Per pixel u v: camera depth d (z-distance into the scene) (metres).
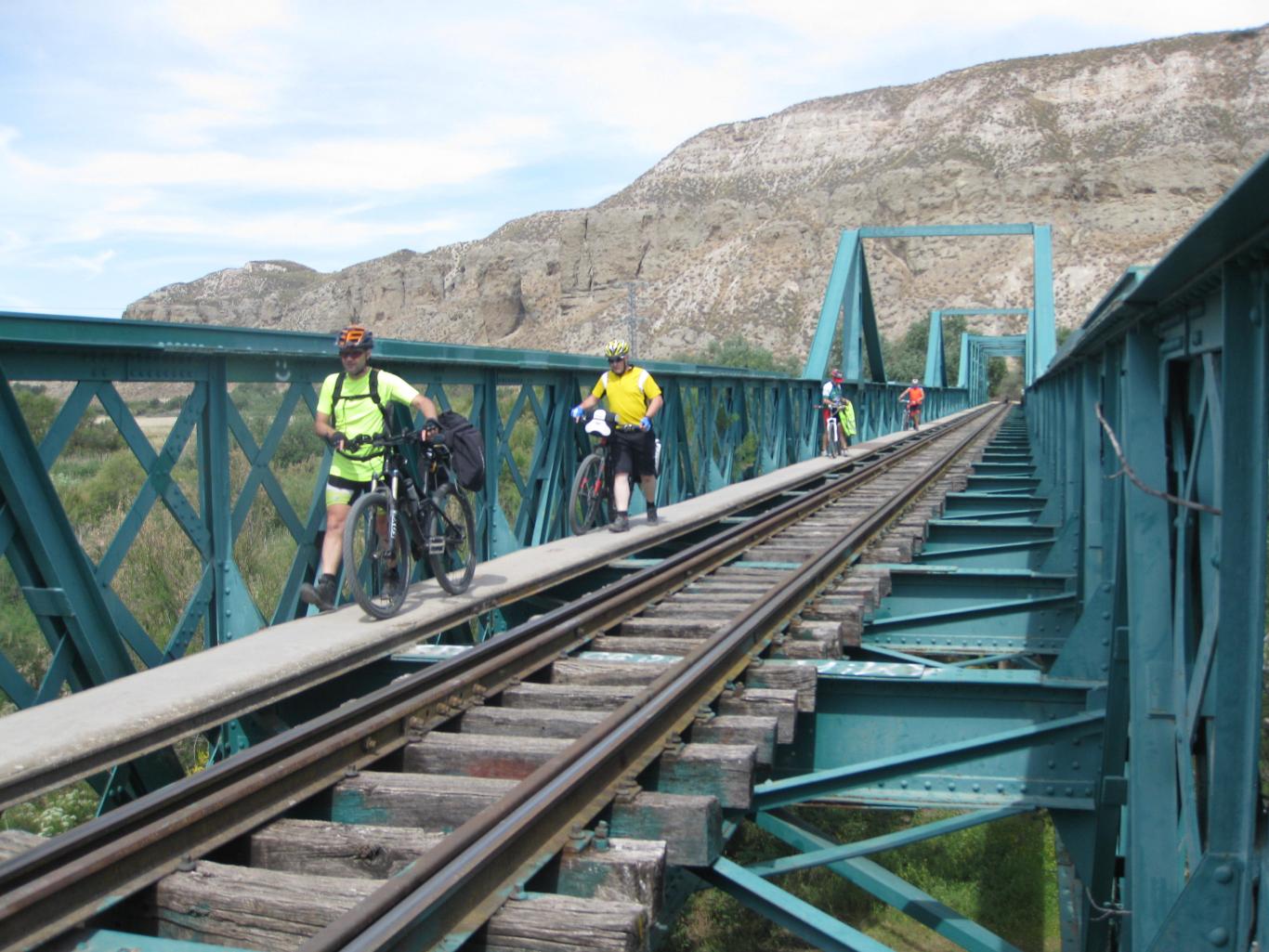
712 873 4.00
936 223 154.50
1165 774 4.38
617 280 173.50
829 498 14.96
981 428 39.16
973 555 12.32
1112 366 6.99
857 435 30.34
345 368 6.70
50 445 4.99
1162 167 154.75
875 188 161.00
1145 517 4.73
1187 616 4.30
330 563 6.67
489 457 9.02
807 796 5.25
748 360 68.06
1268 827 3.42
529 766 4.50
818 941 3.81
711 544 10.01
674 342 128.75
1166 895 4.20
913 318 134.25
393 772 4.65
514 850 3.36
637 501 12.23
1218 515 3.40
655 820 3.88
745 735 4.82
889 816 11.49
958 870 10.54
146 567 8.72
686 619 7.13
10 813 5.79
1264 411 3.15
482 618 7.90
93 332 5.05
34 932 3.00
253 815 3.83
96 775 4.66
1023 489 18.56
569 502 10.16
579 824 3.69
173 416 25.47
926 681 5.66
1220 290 3.56
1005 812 6.60
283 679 5.34
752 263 140.12
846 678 5.71
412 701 4.91
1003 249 145.62
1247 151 172.75
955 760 5.33
